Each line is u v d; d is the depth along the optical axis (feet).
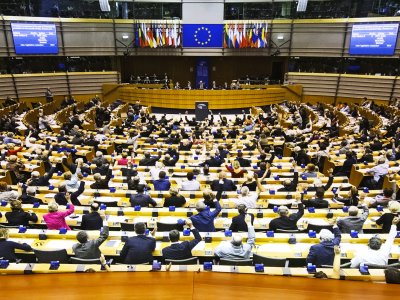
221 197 30.96
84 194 31.37
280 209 23.48
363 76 103.65
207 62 120.37
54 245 21.43
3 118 72.28
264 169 37.47
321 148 48.55
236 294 9.40
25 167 40.04
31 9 98.99
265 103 108.99
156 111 104.88
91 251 18.90
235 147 55.01
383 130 70.23
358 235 22.21
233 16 109.50
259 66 121.39
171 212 26.43
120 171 40.68
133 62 120.16
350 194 30.35
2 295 9.45
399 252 20.43
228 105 104.42
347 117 84.43
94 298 9.20
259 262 18.83
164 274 10.48
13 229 22.71
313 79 110.83
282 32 108.99
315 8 106.22
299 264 20.70
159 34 107.14
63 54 104.68
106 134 63.52
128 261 18.15
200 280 10.26
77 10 104.83
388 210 27.12
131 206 28.19
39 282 10.11
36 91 102.32
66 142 54.49
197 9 107.04
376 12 99.35
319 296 9.34
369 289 9.78
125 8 107.96
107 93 111.55
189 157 47.70
